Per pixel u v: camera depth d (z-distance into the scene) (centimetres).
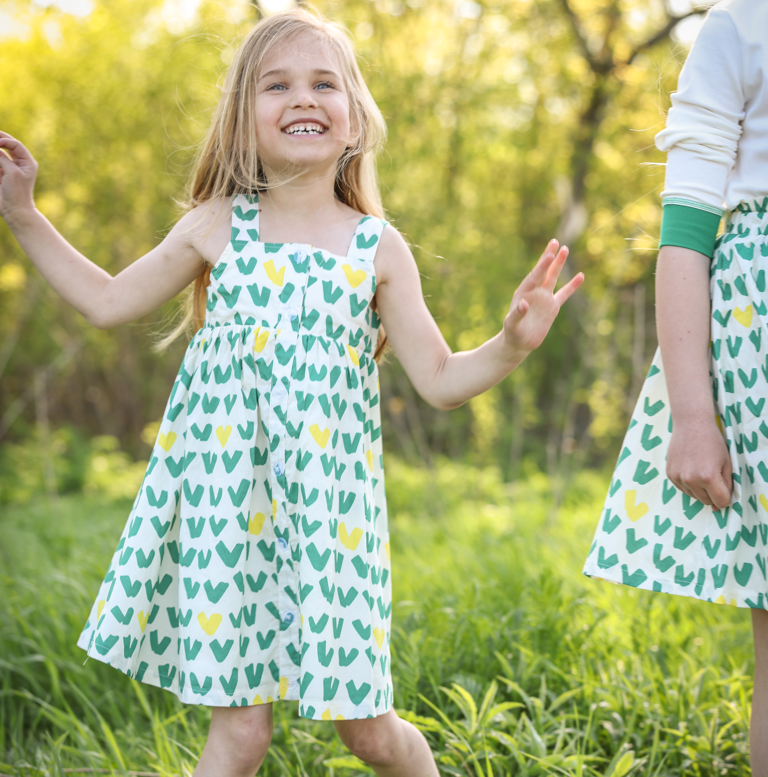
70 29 1048
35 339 1183
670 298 159
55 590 347
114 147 1042
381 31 838
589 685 238
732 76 158
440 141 858
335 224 187
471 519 598
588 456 1007
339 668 169
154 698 273
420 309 186
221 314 180
